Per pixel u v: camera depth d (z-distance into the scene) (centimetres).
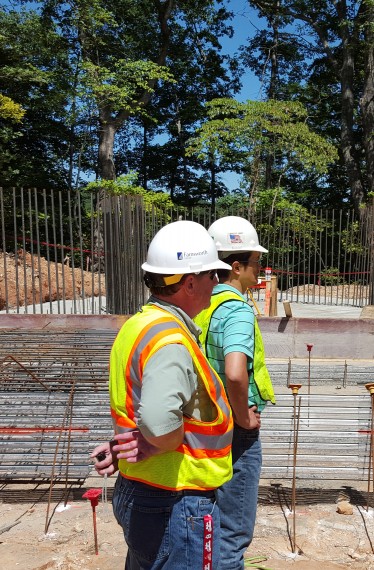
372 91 2395
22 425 417
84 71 2238
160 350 176
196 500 185
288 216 1752
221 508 254
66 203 2608
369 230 1407
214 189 3347
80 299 1368
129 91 2248
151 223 1251
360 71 2762
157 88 3198
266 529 353
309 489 395
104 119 2384
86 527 354
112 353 196
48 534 345
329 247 2388
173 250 194
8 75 2125
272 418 440
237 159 2244
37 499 393
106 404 434
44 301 1301
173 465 182
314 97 2934
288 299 1636
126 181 1964
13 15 2211
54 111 2439
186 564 183
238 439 252
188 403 184
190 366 179
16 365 496
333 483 404
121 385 187
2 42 2123
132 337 186
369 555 323
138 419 171
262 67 3102
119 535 344
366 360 893
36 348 569
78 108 2275
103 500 387
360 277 1559
